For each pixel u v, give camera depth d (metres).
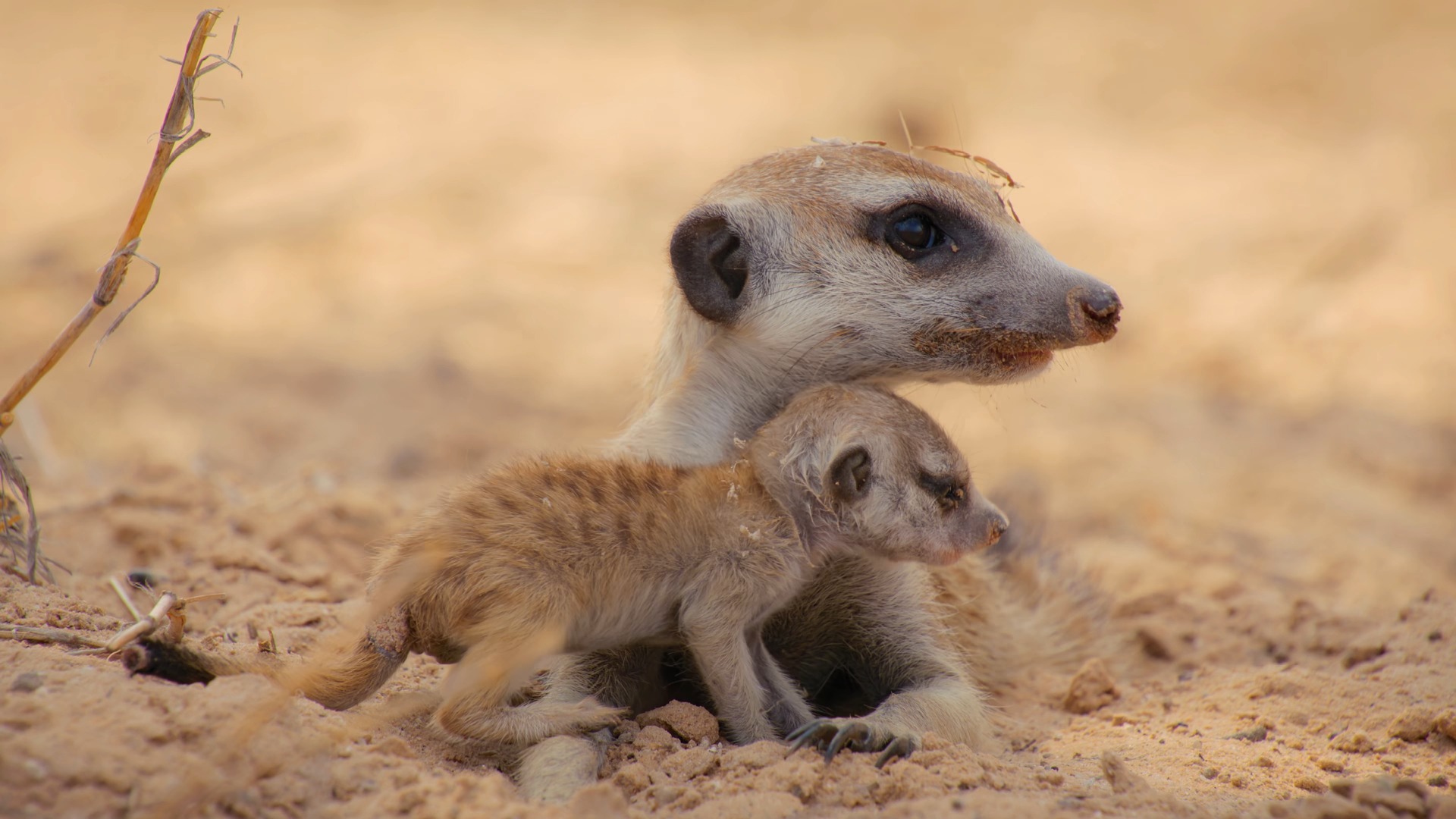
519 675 5.90
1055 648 9.62
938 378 7.31
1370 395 18.02
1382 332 19.92
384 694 6.76
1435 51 33.66
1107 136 29.50
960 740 6.71
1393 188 25.44
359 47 33.22
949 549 6.86
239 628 7.77
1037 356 7.12
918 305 7.07
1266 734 7.41
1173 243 23.61
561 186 25.84
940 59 34.03
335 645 5.96
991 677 8.82
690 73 32.81
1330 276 21.91
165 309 19.44
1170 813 5.39
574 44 35.03
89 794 4.66
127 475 11.57
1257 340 20.02
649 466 6.36
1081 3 38.28
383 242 22.84
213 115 27.20
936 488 6.79
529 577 5.79
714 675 6.14
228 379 17.19
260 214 23.27
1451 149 27.44
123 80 28.98
